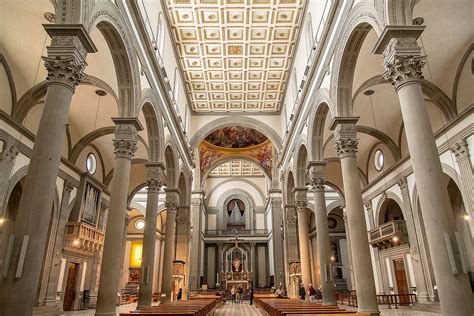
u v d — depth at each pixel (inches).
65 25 247.1
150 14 475.8
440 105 463.5
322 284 470.0
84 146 581.6
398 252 620.4
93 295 629.9
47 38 381.7
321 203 501.4
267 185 1401.3
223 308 738.8
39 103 458.9
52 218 506.0
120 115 389.7
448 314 205.6
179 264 707.4
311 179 510.9
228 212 1462.8
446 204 223.5
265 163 1064.2
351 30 347.6
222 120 852.0
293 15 588.7
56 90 237.8
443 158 461.4
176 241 745.6
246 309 700.0
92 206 614.2
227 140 1057.5
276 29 617.9
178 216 758.5
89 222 602.5
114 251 347.9
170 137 598.5
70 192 552.4
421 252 534.9
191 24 602.9
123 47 359.9
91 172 636.1
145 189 1157.7
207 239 1402.6
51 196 222.1
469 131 410.0
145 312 294.7
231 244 1416.1
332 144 687.1
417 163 235.9
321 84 463.8
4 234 456.4
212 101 824.3
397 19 266.4
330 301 457.4
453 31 389.4
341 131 385.7
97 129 575.8
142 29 409.7
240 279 1279.5
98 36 370.6
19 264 199.3
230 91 788.0
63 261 545.3
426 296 521.7
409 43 259.1
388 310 515.8
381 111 568.1
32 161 221.9
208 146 1071.0
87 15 267.9
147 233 484.7
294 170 662.5
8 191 397.1
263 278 1375.5
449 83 452.1
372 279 341.7
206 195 1438.2
